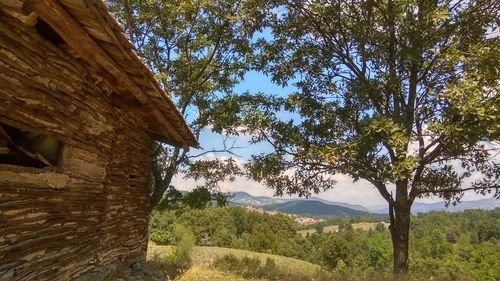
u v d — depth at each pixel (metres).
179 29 12.66
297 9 12.42
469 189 12.48
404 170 10.18
